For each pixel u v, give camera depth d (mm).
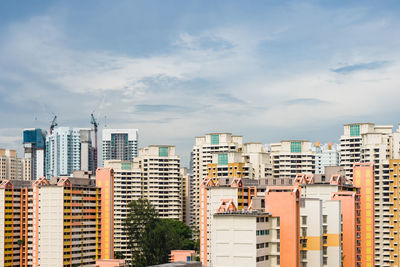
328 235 194000
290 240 166375
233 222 161625
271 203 169375
